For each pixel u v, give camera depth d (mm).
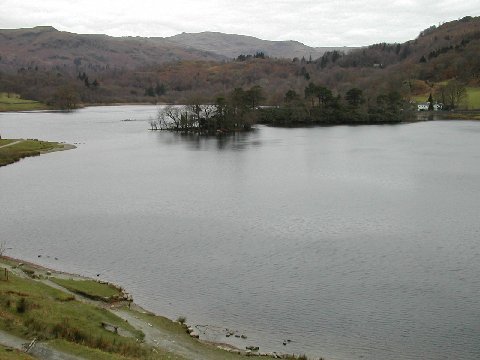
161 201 103500
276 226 85625
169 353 45281
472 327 52156
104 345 44625
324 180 123000
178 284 62938
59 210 97250
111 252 74125
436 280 63281
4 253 73438
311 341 49906
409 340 50000
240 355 46250
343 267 67688
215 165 146000
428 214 91750
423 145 186375
